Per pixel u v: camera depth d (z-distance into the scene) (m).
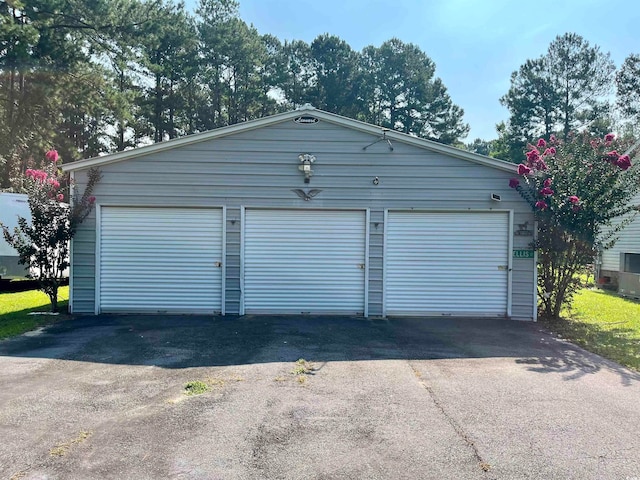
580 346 7.21
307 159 9.38
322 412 4.37
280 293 9.56
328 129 9.48
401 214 9.55
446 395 4.89
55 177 9.45
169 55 30.62
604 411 4.47
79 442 3.68
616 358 6.45
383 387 5.12
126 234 9.47
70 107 23.08
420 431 3.96
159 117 31.38
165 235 9.49
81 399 4.62
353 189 9.50
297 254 9.55
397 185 9.49
